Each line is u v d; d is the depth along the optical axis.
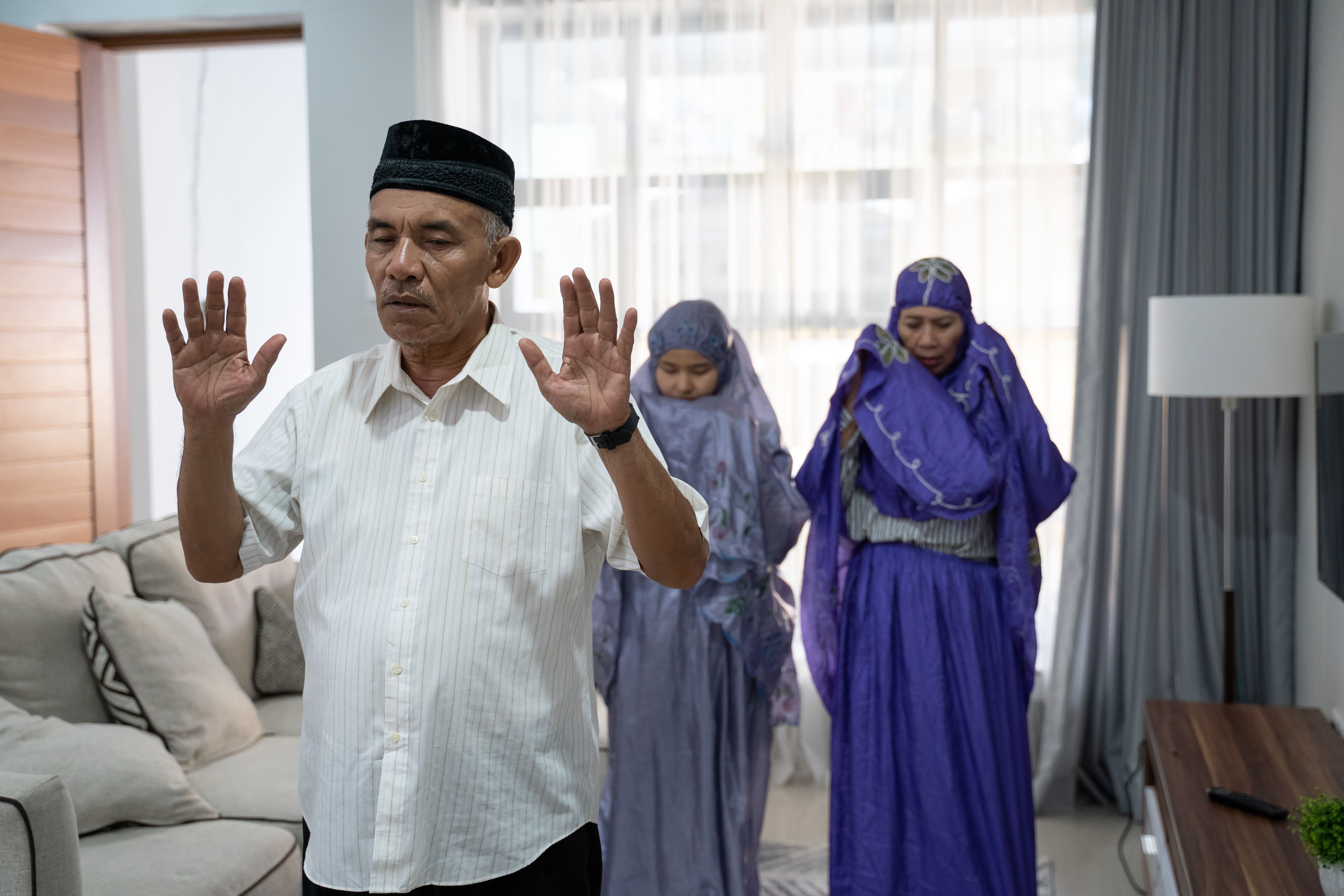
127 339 4.48
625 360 1.04
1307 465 2.93
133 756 2.07
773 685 2.34
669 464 2.28
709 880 2.24
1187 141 3.09
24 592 2.27
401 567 1.14
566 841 1.18
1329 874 1.53
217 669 2.51
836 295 3.42
